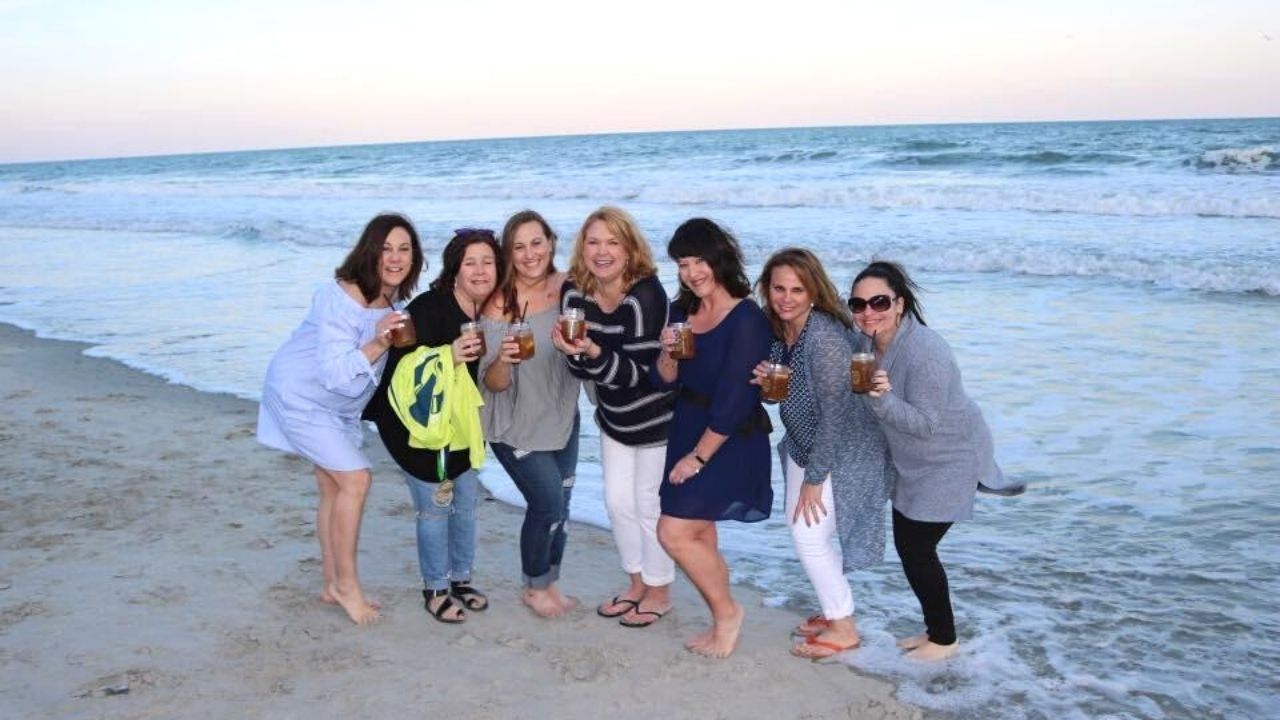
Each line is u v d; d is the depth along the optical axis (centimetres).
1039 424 707
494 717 360
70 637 416
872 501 393
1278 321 988
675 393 420
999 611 447
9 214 3331
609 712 364
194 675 386
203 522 561
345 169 5953
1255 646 409
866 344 389
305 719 356
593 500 619
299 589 470
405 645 418
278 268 1661
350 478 419
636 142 8144
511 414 423
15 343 1130
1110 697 374
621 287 410
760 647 422
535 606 454
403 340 392
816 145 4912
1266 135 4106
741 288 392
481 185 3309
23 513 573
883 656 410
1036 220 1767
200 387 894
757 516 408
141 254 1973
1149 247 1402
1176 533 523
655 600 450
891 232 1697
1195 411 719
